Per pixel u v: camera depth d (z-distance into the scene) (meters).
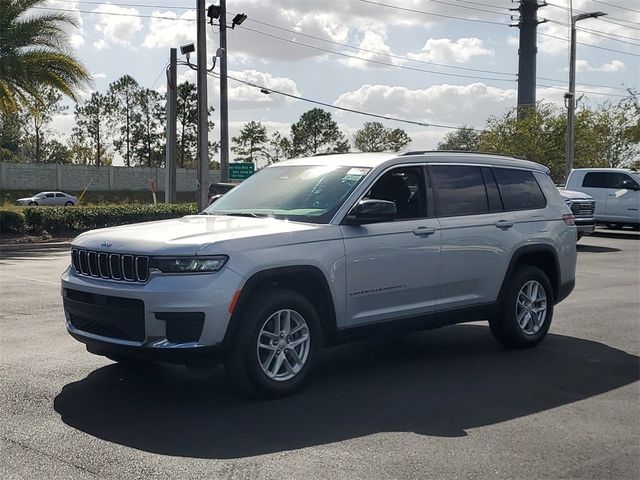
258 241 5.85
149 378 6.61
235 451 4.85
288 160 7.74
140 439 5.06
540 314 8.14
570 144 36.31
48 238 23.27
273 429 5.30
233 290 5.60
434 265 7.04
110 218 25.52
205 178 24.17
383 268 6.62
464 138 70.94
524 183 8.23
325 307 6.27
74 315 6.18
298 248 6.04
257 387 5.87
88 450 4.84
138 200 68.19
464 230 7.31
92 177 69.12
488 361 7.46
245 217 6.64
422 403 6.00
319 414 5.66
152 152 88.38
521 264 8.12
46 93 51.50
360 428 5.35
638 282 13.63
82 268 6.15
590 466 4.70
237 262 5.67
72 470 4.49
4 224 23.48
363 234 6.50
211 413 5.65
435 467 4.63
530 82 63.59
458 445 5.03
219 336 5.60
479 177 7.76
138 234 5.95
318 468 4.57
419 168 7.24
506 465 4.68
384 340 8.45
